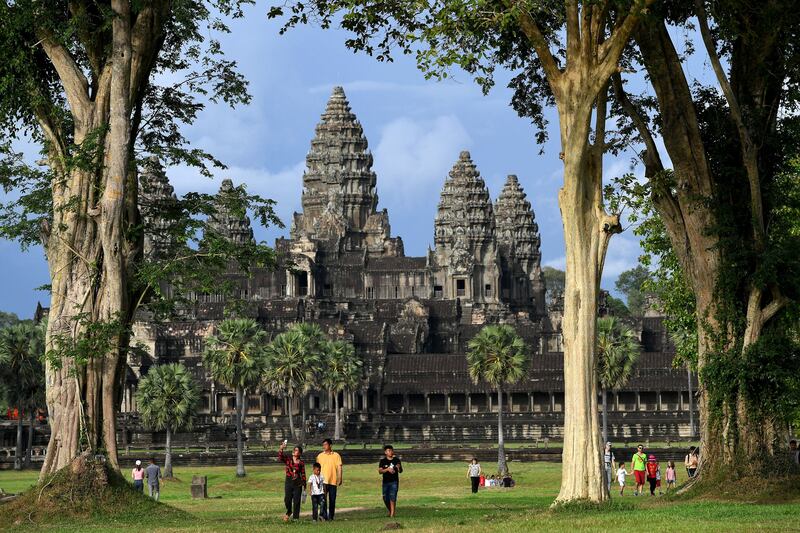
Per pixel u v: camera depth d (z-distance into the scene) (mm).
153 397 142375
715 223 62344
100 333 58094
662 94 62500
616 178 64250
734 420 61188
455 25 52500
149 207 63438
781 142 63219
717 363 61469
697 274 63219
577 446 54969
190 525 53844
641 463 84562
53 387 59281
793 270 60750
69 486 57406
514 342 154875
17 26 58156
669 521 47781
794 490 59406
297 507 56719
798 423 79312
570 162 54875
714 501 58312
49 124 61156
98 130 58719
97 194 60250
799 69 63125
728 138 63344
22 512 56938
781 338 61500
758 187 61906
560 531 46094
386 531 48938
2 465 161375
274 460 162125
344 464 155875
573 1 53938
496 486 110000
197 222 62188
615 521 48312
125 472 144875
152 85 63531
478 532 47219
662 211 64188
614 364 157375
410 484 119250
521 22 54062
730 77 64188
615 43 53969
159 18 60281
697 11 60438
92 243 60062
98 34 61062
